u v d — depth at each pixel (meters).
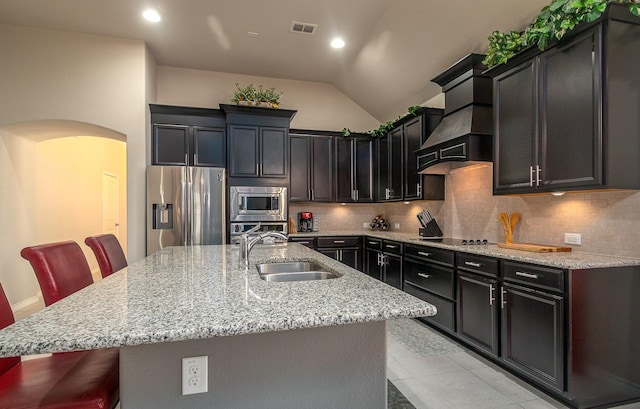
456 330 2.99
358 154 5.19
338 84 5.33
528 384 2.32
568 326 2.00
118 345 0.87
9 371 1.28
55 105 3.82
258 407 1.14
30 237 4.32
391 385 2.31
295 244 3.10
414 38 3.63
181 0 3.28
